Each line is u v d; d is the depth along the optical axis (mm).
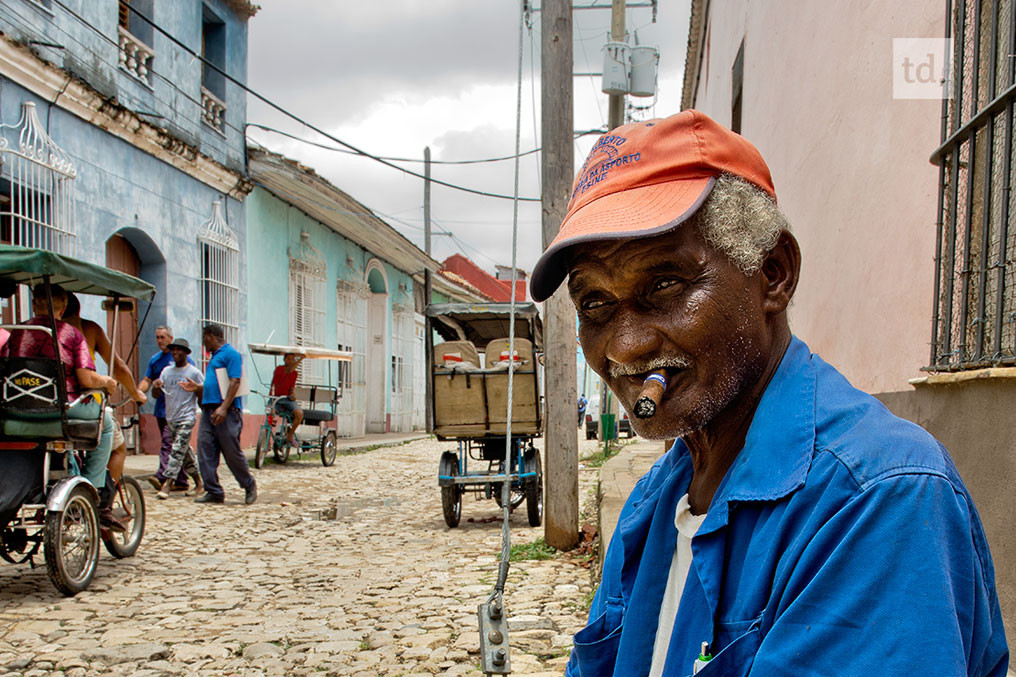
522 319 8758
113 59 10914
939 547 752
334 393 15047
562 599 4852
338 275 20000
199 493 9664
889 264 3527
